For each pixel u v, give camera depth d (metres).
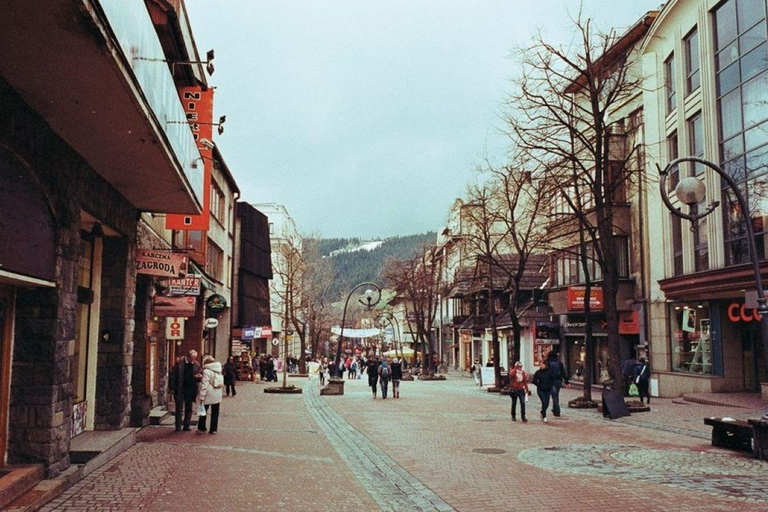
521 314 43.19
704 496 8.58
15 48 6.40
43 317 8.90
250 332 42.25
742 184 21.45
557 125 22.16
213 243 33.22
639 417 18.64
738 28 21.75
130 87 7.31
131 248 13.68
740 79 21.59
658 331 27.89
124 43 6.91
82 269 12.52
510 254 47.81
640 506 8.04
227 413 20.09
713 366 24.22
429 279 55.72
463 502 8.41
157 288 17.91
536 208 30.12
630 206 30.34
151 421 16.05
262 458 11.39
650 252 28.69
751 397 21.98
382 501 8.39
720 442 13.02
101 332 13.09
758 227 20.58
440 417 19.33
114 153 9.86
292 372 62.47
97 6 5.93
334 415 19.98
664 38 27.55
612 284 21.19
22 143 7.67
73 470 9.21
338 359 38.56
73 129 8.72
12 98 7.36
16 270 7.61
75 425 12.02
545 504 8.23
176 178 11.45
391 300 82.00
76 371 12.32
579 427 16.64
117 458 11.05
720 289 21.78
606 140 22.30
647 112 28.77
